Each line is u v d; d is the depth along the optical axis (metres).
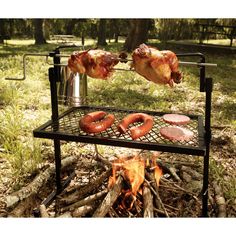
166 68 1.02
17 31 10.95
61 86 1.44
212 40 8.27
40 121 1.99
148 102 2.48
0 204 1.25
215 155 1.65
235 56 5.41
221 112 2.22
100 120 1.17
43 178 1.33
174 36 7.99
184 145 0.95
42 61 4.12
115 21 9.09
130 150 1.70
